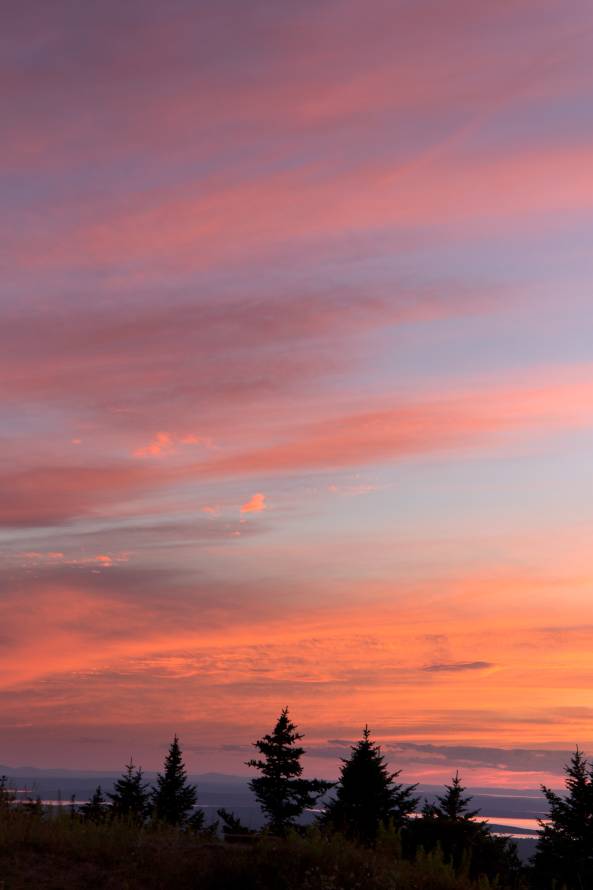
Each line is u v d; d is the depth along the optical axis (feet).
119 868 40.37
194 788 176.45
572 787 138.82
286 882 39.63
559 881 101.35
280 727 173.27
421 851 49.06
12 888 36.45
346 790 139.13
